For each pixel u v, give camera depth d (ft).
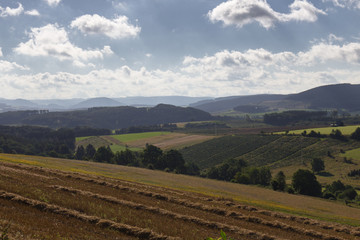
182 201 111.24
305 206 179.93
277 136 621.72
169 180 217.15
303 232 92.73
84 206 76.18
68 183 112.68
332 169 451.12
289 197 214.07
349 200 270.26
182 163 415.44
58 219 64.59
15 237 47.29
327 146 538.88
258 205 147.43
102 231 62.03
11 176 101.35
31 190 82.94
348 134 572.51
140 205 90.48
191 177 266.36
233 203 129.29
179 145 618.03
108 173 207.10
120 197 99.71
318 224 111.04
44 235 50.93
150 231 64.80
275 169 472.85
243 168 395.55
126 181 162.91
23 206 68.49
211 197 142.00
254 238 77.56
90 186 115.96
